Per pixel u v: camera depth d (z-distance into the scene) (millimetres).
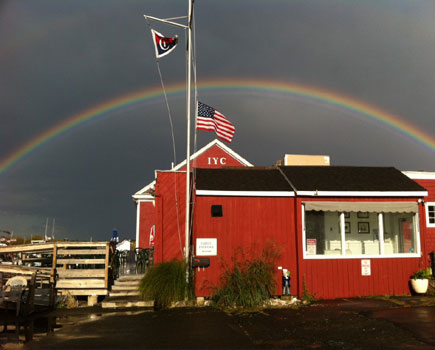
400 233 14742
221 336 8156
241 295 11500
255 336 8125
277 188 13180
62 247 13688
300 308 11070
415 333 7871
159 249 13781
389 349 6906
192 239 13742
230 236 12641
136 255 17297
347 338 7758
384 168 15922
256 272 11984
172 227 13992
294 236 13000
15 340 8203
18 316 11102
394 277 13047
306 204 12914
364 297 12555
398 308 10547
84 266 16188
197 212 12609
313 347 7211
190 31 13484
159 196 14133
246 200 12938
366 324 8805
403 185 13906
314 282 12531
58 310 11961
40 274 13242
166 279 11852
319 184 13398
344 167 15812
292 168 15320
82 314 11086
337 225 14656
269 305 11531
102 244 13344
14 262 16984
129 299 11961
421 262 13281
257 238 12773
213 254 12438
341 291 12648
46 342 7945
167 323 9477
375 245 14945
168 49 13641
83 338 8180
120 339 8023
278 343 7535
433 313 9773
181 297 11883
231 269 12336
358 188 13336
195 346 7391
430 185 16359
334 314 10062
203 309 11211
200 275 12234
